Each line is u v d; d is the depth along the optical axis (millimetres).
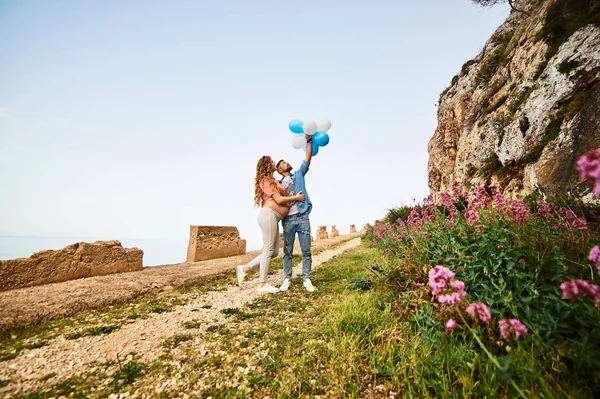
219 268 6273
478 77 15336
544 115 8273
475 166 11617
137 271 5883
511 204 3312
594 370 1424
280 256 8969
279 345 2434
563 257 2217
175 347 2498
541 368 1529
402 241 4742
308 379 1935
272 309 3480
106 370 2135
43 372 2111
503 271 2371
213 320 3180
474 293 2332
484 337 1917
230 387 1904
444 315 2219
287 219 4461
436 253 3096
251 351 2373
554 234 2768
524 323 1868
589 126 6633
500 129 10516
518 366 1540
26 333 2840
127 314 3439
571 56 8016
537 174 7641
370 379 1909
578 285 1394
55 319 3219
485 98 13516
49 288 4258
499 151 9852
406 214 11281
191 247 7801
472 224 2969
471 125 13727
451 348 1921
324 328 2633
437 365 1854
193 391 1868
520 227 2902
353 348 2170
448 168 16250
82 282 4680
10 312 3133
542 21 10867
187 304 3877
